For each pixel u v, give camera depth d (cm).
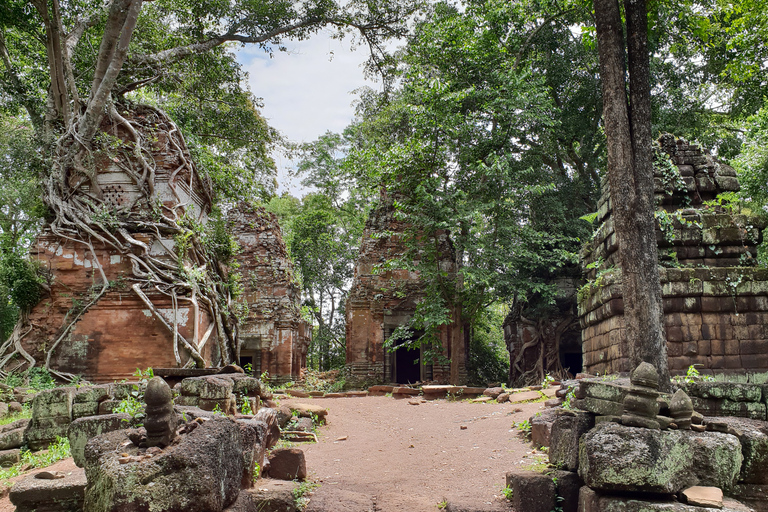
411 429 1145
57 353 1429
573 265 2573
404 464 853
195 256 1569
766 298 1157
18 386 1335
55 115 1597
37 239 1498
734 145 2381
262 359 2581
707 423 564
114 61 1450
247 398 905
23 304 1461
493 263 2134
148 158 1556
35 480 508
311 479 724
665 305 1160
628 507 471
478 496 651
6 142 1992
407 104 2230
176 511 401
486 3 2317
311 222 3544
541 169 2492
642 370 512
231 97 2189
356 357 2433
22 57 1862
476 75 2253
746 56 1508
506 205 2183
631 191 709
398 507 623
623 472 473
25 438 805
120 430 480
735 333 1148
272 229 2744
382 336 2428
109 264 1484
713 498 472
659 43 2184
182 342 1428
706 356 1138
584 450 527
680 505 461
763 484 546
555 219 2558
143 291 1455
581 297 1429
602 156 2658
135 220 1498
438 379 2356
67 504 486
